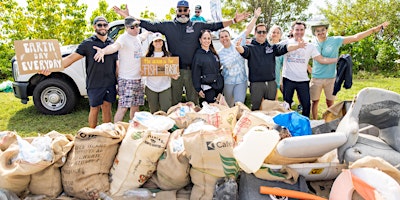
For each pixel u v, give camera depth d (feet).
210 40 14.34
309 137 8.87
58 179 9.77
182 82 15.10
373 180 7.83
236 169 9.25
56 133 10.85
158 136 10.05
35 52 12.66
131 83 14.35
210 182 9.29
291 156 8.94
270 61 14.80
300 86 15.40
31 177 9.45
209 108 12.50
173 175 9.62
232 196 8.78
